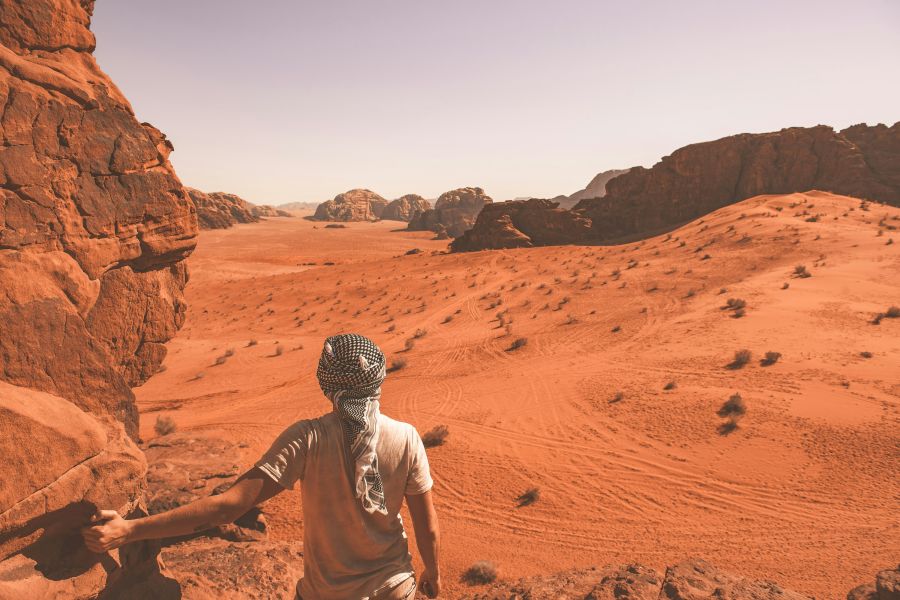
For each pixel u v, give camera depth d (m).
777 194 97.38
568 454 22.36
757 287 46.56
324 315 61.31
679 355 33.44
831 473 19.09
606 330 41.59
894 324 34.22
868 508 16.89
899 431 21.05
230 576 5.27
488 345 41.81
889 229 64.12
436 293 65.12
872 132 103.50
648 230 104.94
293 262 127.31
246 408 32.97
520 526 17.47
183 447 12.76
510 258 83.00
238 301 72.19
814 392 25.41
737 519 17.06
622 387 29.30
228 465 11.71
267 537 9.51
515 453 22.80
